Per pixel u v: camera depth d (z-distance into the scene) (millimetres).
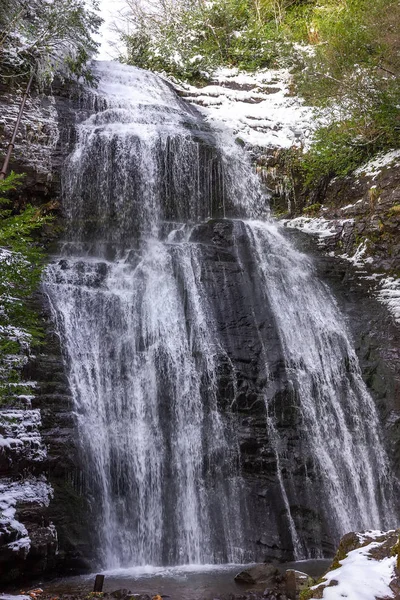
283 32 23062
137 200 15086
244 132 18594
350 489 10516
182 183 15844
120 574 7820
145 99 18656
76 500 8305
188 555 8922
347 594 3623
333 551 9453
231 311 12172
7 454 7648
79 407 9414
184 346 11320
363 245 15023
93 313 11008
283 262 13930
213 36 23344
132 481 9242
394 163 15859
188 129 17453
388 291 13664
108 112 16594
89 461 8820
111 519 8664
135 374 10562
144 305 11664
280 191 17625
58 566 7602
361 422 11617
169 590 6863
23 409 8445
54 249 13742
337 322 13234
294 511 9633
